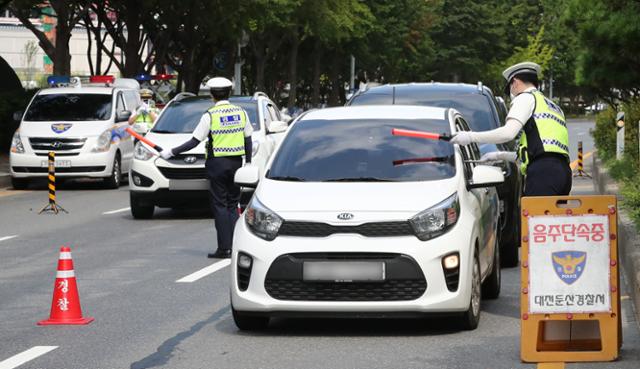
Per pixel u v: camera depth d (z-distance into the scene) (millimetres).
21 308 19188
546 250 14406
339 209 16250
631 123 49469
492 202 19422
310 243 16031
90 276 22672
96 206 38906
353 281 15906
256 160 33438
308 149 18141
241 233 16547
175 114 35469
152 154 33719
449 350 15352
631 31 43062
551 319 14438
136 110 49906
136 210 34375
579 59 46312
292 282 16062
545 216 14398
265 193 16969
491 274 19516
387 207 16266
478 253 17188
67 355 15242
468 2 165500
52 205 36781
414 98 25578
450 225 16297
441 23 161500
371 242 15961
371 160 17766
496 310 18578
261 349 15562
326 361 14734
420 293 15969
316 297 16031
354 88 127125
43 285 21750
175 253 26234
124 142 48219
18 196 43469
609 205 14344
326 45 109875
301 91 138500
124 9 77438
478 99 25500
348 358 14906
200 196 33500
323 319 17906
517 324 17250
